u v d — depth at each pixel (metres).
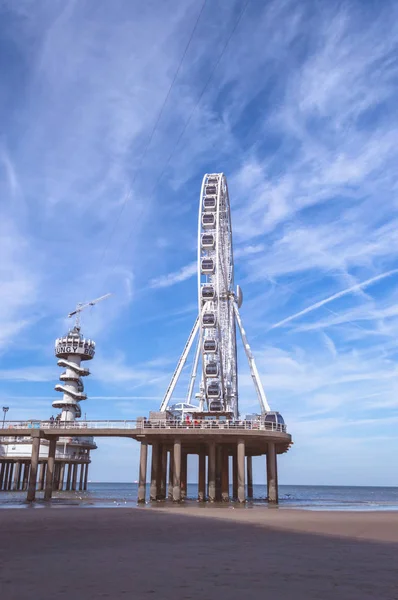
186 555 14.34
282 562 13.09
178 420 57.34
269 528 24.25
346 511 40.38
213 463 56.28
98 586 9.71
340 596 9.02
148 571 11.51
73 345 122.94
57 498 67.69
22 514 32.44
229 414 60.78
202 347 67.06
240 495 53.47
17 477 113.06
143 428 54.59
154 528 23.73
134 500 64.00
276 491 56.38
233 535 20.73
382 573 11.55
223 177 76.50
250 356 68.69
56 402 119.88
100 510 37.56
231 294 77.00
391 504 76.75
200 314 67.62
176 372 67.25
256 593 9.19
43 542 17.72
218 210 70.38
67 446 115.06
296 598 8.80
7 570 11.60
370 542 18.48
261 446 63.53
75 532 21.59
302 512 37.84
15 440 111.44
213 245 69.50
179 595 8.95
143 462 55.25
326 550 15.85
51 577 10.69
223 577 10.81
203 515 33.00
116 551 15.21
